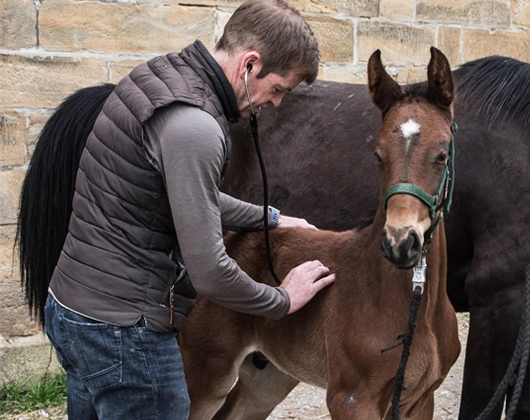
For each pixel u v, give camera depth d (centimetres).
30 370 418
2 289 419
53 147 294
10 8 411
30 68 419
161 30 450
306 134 339
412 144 222
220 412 318
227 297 211
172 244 210
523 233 276
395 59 520
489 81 301
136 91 204
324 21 495
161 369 207
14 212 421
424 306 241
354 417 246
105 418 207
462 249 299
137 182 200
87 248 204
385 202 227
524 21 559
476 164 291
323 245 276
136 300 203
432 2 525
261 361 310
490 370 282
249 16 209
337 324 254
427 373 248
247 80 210
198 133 194
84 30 430
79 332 203
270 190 344
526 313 234
